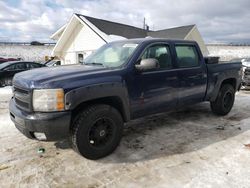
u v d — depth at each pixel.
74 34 18.34
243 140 4.24
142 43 4.07
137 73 3.82
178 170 3.20
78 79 3.20
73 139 3.31
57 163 3.42
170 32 20.89
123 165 3.37
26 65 12.63
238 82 6.10
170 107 4.49
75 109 3.33
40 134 3.13
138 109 3.94
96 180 2.99
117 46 4.43
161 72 4.16
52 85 3.00
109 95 3.45
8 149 3.88
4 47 42.34
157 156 3.63
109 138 3.62
